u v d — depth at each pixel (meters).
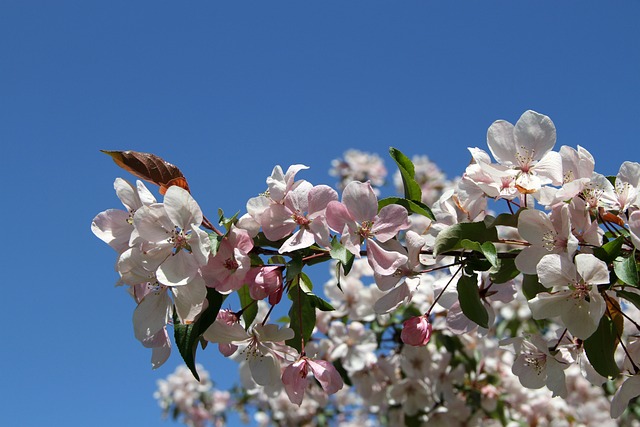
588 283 0.59
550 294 0.60
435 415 1.13
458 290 0.63
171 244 0.60
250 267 0.62
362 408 1.49
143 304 0.62
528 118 0.65
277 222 0.63
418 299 1.09
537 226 0.61
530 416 1.19
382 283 0.64
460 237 0.63
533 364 0.67
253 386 0.78
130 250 0.60
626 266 0.59
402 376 1.15
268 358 0.65
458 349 1.14
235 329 0.63
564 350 0.66
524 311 1.32
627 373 0.64
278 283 0.62
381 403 1.13
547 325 1.15
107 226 0.63
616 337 0.62
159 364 0.63
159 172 0.63
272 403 1.61
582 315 0.60
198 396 1.86
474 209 0.67
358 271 1.15
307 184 0.63
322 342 1.07
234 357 0.79
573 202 0.62
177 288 0.60
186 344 0.61
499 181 0.63
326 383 0.62
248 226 0.63
